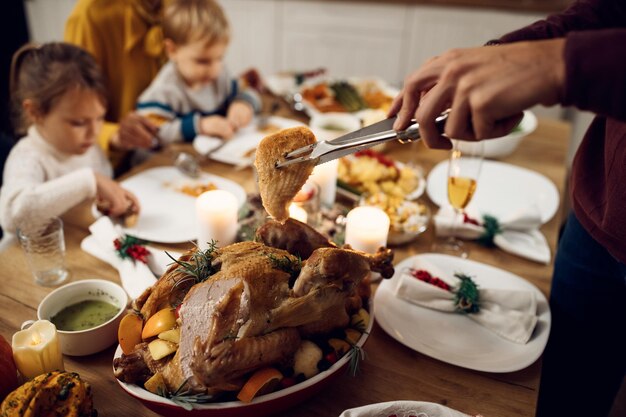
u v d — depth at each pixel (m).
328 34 3.97
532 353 1.03
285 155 0.88
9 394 0.79
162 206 1.55
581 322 1.28
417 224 1.40
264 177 0.88
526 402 0.95
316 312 0.86
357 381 0.98
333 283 0.86
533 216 1.45
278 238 1.01
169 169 1.75
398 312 1.14
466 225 1.43
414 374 1.01
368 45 3.95
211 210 1.24
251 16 4.05
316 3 3.86
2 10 3.44
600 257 1.20
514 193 1.68
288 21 3.99
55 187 1.41
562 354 1.35
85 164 1.83
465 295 1.13
